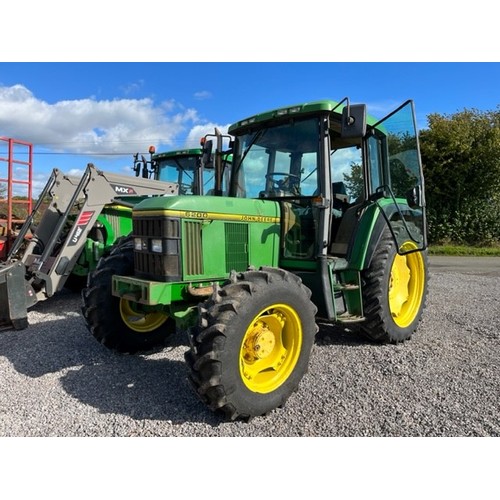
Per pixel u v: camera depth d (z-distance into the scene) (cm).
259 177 439
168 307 367
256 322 313
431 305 636
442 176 1673
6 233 696
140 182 664
